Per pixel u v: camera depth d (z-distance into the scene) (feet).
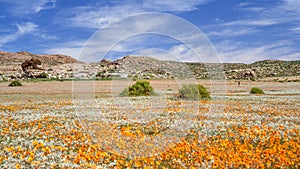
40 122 40.01
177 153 26.94
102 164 24.23
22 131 34.63
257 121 41.27
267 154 25.22
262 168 22.77
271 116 45.70
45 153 26.58
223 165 23.26
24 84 141.69
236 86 144.46
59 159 25.18
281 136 32.94
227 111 50.62
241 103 62.75
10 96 81.10
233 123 40.06
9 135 32.78
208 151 27.07
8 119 41.37
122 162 24.11
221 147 28.30
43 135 32.65
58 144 29.50
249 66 338.54
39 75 198.39
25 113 47.70
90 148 27.81
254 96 83.10
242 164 23.34
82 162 24.53
